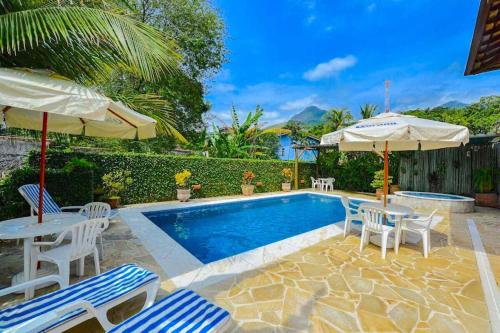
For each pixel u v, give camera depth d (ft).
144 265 12.50
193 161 36.35
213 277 11.21
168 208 28.25
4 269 11.79
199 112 49.03
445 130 13.12
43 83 8.08
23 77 8.06
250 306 8.95
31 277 9.55
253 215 29.81
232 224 25.36
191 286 10.37
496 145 33.01
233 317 8.29
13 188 16.97
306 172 53.72
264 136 71.26
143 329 5.73
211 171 38.40
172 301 6.77
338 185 50.98
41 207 10.96
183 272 11.70
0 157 27.55
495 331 7.74
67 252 9.91
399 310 8.82
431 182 38.83
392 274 11.69
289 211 32.37
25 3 12.28
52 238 13.60
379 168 44.65
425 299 9.55
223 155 47.29
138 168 31.14
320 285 10.55
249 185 40.86
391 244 15.88
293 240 16.81
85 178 21.08
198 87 46.98
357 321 8.18
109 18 11.04
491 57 11.83
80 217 12.03
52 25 10.13
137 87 39.99
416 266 12.64
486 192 32.58
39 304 6.66
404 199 32.73
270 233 22.24
